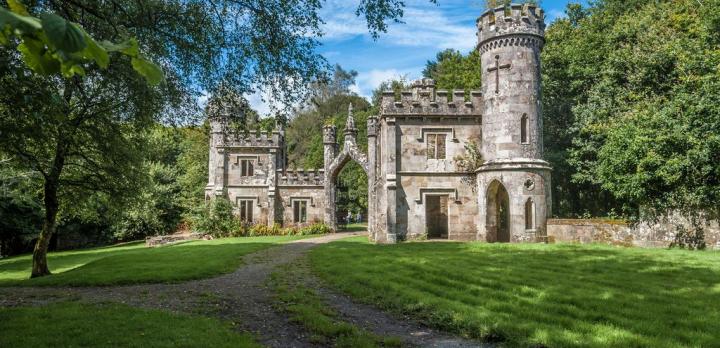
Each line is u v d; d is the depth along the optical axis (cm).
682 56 2131
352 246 2222
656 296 923
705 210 1762
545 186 2319
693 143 1755
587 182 3109
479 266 1333
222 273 1445
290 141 7525
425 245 2094
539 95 2414
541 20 2439
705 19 2234
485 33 2455
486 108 2448
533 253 1653
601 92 2605
